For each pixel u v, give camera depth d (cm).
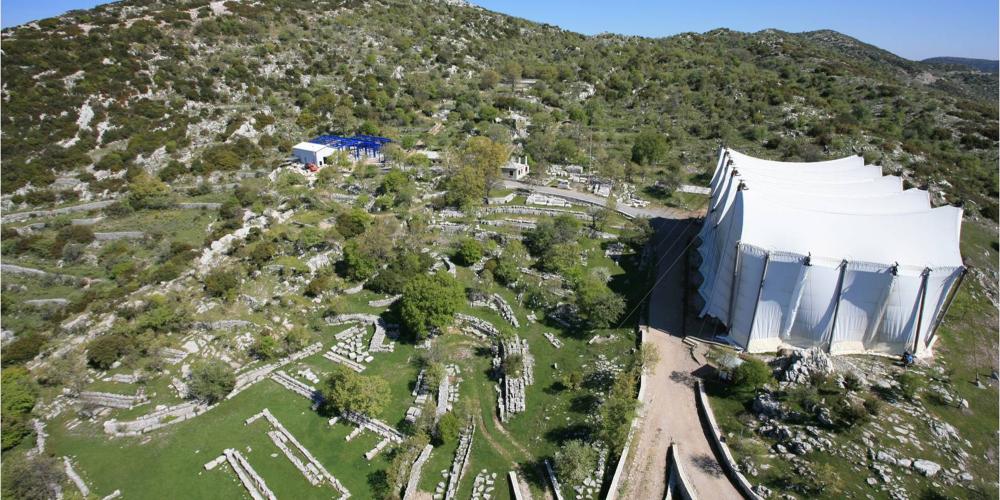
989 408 5444
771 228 6219
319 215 9956
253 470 5297
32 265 8694
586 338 7094
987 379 5919
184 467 5375
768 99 17412
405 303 7038
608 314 6912
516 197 11219
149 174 11800
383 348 7025
